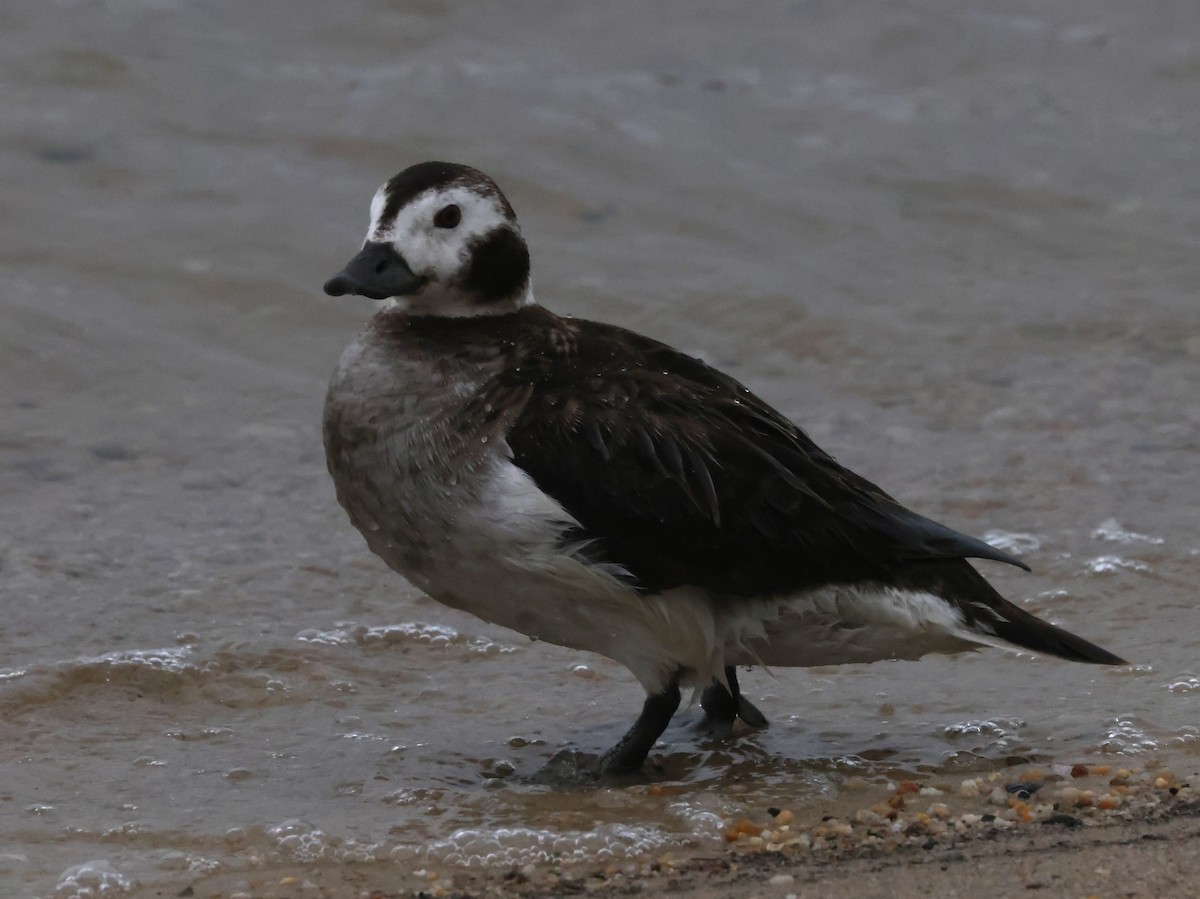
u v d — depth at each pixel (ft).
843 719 29.94
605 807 26.30
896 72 69.82
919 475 42.86
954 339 51.31
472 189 28.63
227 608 35.53
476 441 26.55
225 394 47.21
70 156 58.34
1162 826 24.58
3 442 43.52
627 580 26.25
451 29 69.67
